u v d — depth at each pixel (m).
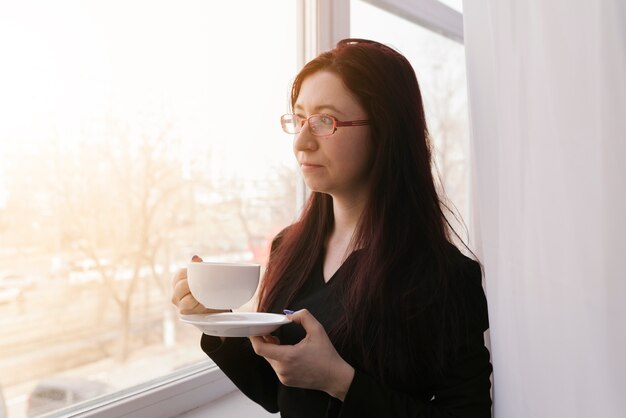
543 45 0.81
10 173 0.92
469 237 1.19
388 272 0.79
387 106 0.81
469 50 1.01
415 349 0.76
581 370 0.79
